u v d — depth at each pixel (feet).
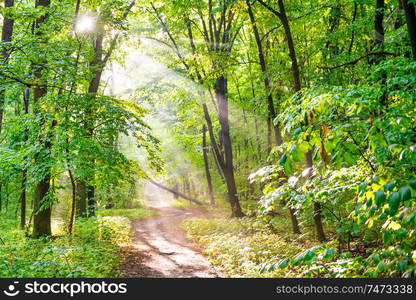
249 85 69.26
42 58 26.81
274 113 39.22
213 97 60.49
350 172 12.79
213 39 54.03
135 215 79.00
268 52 45.78
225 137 58.80
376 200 7.58
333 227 35.09
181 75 56.54
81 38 37.76
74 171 34.01
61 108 34.53
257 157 73.61
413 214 7.97
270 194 14.35
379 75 15.74
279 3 32.76
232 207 57.88
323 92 11.78
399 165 9.93
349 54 35.27
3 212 69.67
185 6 48.62
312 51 40.42
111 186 39.27
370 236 18.22
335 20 43.21
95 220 49.34
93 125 36.65
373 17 33.01
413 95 11.35
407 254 9.41
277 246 31.48
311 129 10.07
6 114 64.69
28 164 33.78
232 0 40.11
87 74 33.60
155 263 30.48
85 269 23.97
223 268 27.37
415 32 13.89
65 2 37.91
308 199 12.88
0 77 24.82
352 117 11.11
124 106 40.22
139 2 54.80
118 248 35.81
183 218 75.72
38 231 37.52
